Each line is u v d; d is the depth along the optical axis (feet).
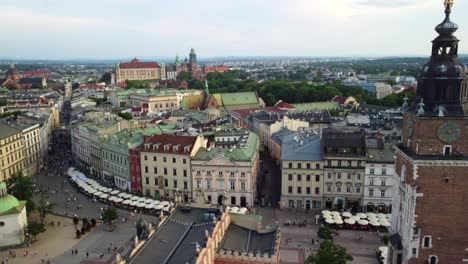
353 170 474.90
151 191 550.36
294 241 408.46
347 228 437.58
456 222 256.73
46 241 423.64
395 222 298.56
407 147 277.03
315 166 482.69
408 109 275.59
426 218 258.37
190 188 521.24
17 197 470.39
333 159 477.36
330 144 481.05
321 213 463.01
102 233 441.68
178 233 269.44
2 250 405.59
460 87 252.21
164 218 283.18
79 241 423.23
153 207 486.79
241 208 454.40
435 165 251.60
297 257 375.66
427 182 254.27
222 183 507.30
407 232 268.62
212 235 251.19
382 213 463.01
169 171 530.68
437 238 259.60
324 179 483.51
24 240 421.18
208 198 515.50
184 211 302.45
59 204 529.04
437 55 258.37
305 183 489.26
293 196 494.59
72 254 394.93
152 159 540.52
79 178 604.49
